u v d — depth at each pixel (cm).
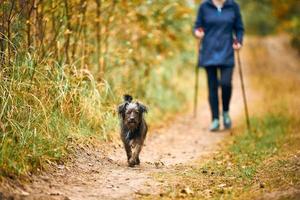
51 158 1037
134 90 1625
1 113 999
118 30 1636
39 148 1020
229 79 1702
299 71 3781
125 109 1134
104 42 1544
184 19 2009
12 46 1136
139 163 1166
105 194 934
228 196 920
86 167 1089
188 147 1456
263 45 4931
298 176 984
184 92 2331
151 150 1382
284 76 3472
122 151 1288
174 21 1975
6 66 1097
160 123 1752
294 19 3234
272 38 5244
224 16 1698
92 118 1306
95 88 1339
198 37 1717
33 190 907
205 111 2122
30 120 1059
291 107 1908
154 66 1906
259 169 1094
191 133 1673
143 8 1719
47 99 1158
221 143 1496
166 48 1942
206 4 1716
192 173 1086
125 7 1561
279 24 3950
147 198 920
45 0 1285
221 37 1695
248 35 5191
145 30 1672
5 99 1038
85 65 1412
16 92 1067
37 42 1262
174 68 2281
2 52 1085
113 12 1550
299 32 3397
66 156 1087
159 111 1858
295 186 924
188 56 2462
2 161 920
